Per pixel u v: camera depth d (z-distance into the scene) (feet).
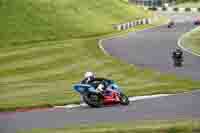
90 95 189.16
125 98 195.11
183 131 109.81
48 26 654.94
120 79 290.15
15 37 598.75
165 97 217.36
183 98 210.18
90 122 150.92
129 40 548.72
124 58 391.24
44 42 560.61
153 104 193.26
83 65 354.33
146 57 396.37
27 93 247.29
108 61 369.50
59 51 436.76
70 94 237.66
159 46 480.23
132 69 326.44
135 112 171.22
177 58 343.26
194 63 357.61
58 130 127.34
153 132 111.34
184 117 154.10
